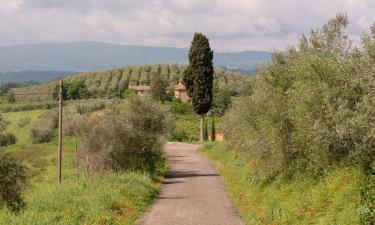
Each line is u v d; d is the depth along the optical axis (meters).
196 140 85.31
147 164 35.38
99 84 157.50
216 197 26.27
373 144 13.83
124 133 33.22
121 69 177.25
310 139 16.48
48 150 64.44
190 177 36.53
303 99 15.56
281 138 20.25
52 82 163.50
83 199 20.89
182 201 24.86
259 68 22.95
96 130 32.75
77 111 82.62
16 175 17.81
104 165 32.03
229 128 44.34
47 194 22.48
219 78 149.50
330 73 15.16
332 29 18.30
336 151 16.34
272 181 22.77
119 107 37.41
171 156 56.66
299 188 18.50
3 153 17.61
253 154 22.11
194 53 74.69
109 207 20.19
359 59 14.82
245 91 29.06
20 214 17.45
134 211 20.86
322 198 15.62
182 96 114.69
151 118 35.78
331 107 14.74
